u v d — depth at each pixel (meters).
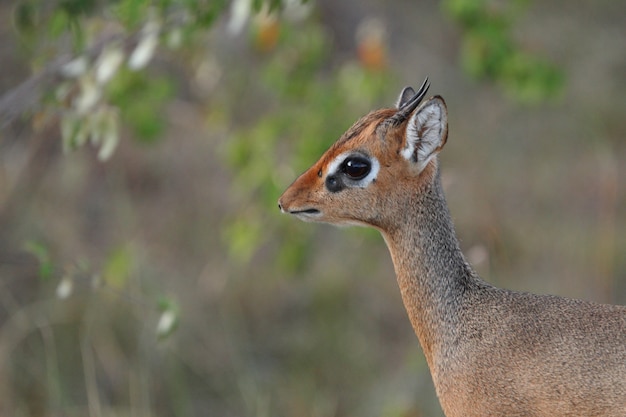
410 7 17.80
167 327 9.38
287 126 11.98
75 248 13.98
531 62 12.25
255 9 9.38
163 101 12.23
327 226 14.71
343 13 15.93
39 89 10.13
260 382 12.73
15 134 14.55
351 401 12.77
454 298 7.48
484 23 12.15
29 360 12.45
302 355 13.46
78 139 9.77
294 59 12.36
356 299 14.24
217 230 14.60
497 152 16.48
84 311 12.86
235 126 14.21
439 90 16.94
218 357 13.18
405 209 7.55
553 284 14.31
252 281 14.21
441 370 7.48
